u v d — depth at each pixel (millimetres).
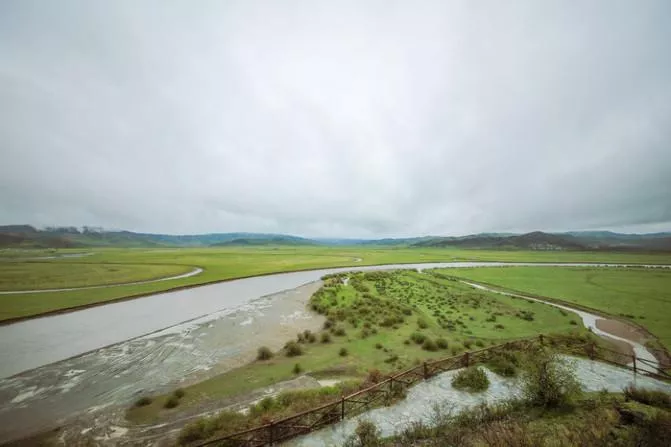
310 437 15164
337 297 51500
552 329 35125
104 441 16188
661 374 23469
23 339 32938
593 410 15289
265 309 45844
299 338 31672
